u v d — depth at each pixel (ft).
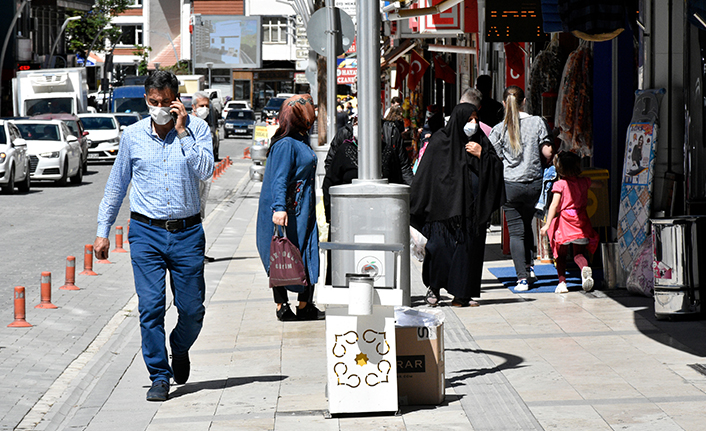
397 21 61.82
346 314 20.22
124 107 175.63
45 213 72.59
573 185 34.37
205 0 310.86
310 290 31.35
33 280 43.16
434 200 32.07
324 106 77.10
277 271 28.76
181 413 21.22
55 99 136.15
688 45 31.42
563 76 42.60
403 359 20.86
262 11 312.09
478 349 26.14
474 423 19.48
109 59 258.98
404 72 98.27
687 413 19.58
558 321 29.58
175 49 345.31
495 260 44.14
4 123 91.20
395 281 20.42
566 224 34.35
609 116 41.06
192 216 22.50
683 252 28.66
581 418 19.53
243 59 305.12
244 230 61.82
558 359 24.70
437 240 32.42
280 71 318.24
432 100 102.89
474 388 22.13
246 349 27.48
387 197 21.62
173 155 22.17
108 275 44.80
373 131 21.66
